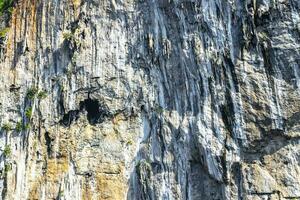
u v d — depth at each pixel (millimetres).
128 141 37438
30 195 36469
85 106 38750
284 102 35000
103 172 36969
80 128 38094
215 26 37156
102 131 37969
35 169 37094
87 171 36938
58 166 37125
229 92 35688
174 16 38531
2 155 37344
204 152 34875
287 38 35906
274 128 34594
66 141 37688
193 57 37000
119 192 36469
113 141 37625
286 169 34156
